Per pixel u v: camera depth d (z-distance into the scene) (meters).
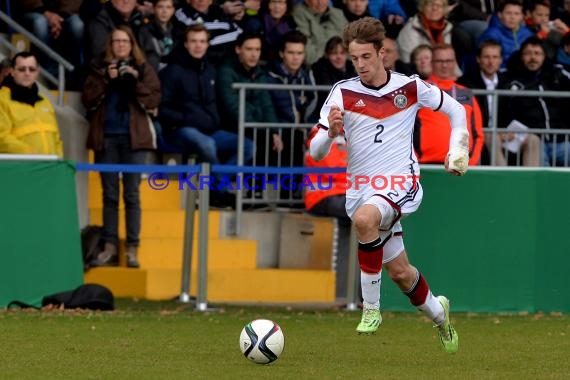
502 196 38.12
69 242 37.69
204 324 33.62
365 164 26.30
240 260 45.16
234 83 45.12
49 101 43.03
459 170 26.17
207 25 48.03
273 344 24.89
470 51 50.41
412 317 36.88
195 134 45.69
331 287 44.25
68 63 46.72
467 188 38.03
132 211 43.47
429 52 45.31
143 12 48.66
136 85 43.53
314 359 26.31
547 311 38.44
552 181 38.25
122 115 43.78
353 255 40.00
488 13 52.22
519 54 47.84
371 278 25.17
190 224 40.62
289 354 27.23
